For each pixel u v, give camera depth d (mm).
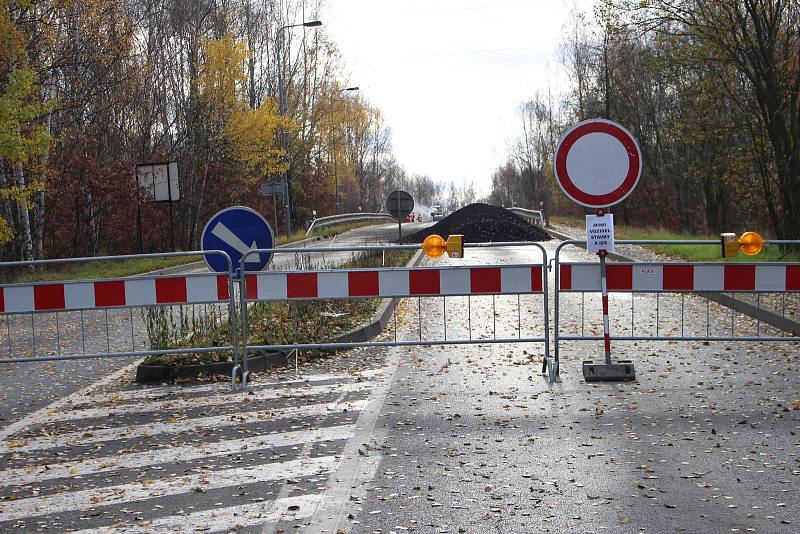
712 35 22984
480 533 5098
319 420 7922
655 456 6543
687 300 16219
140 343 13453
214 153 42031
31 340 14383
